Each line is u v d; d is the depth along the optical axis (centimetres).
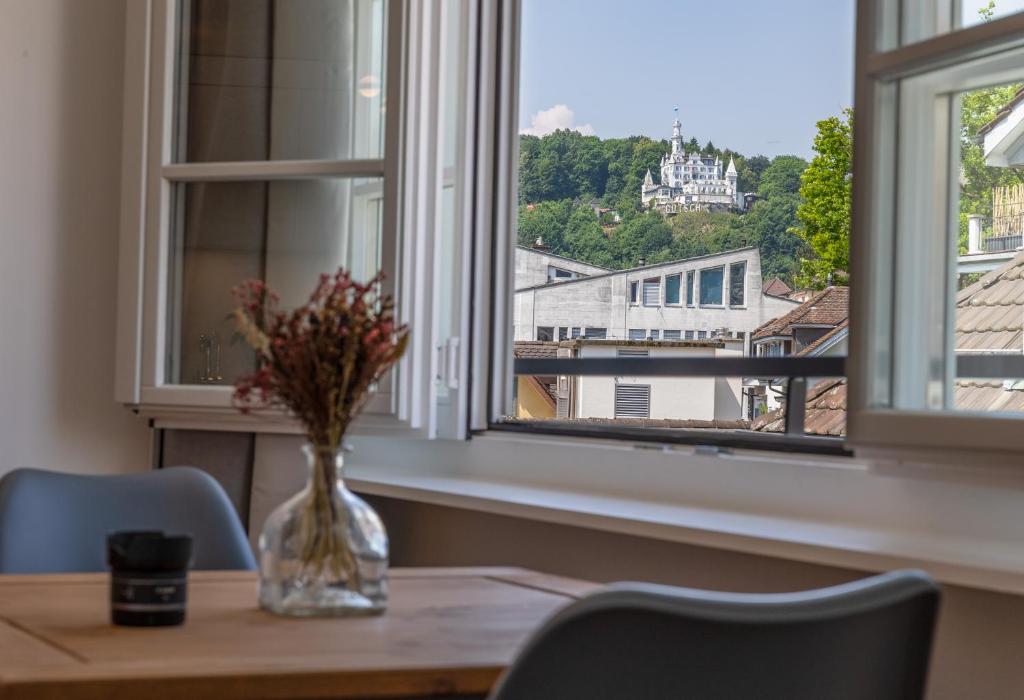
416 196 275
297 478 285
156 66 292
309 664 113
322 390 142
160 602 131
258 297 166
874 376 194
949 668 183
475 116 302
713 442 247
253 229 288
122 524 198
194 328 290
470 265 300
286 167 282
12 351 300
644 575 236
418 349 276
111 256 315
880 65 193
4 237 300
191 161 292
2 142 300
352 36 282
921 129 202
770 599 96
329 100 284
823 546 189
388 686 113
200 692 108
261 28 290
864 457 193
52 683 104
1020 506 191
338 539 141
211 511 202
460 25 301
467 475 297
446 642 126
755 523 216
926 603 105
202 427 287
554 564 257
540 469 279
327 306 145
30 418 302
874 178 194
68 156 309
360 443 322
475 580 171
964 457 178
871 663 104
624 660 93
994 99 302
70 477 198
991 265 314
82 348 310
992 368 261
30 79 303
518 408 299
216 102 292
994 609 178
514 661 91
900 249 198
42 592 151
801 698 100
